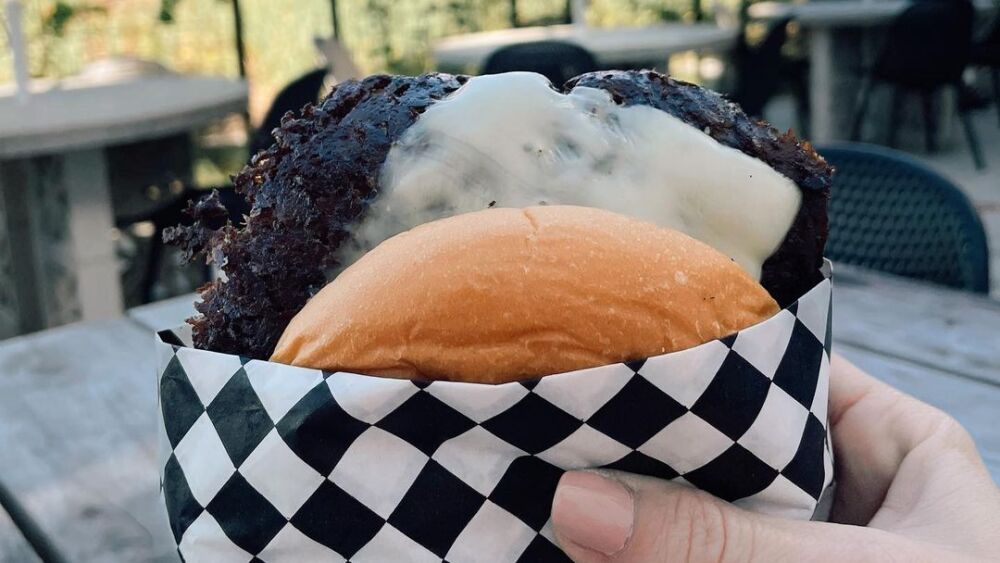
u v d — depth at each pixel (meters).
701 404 0.17
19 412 0.38
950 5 1.50
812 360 0.20
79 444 0.35
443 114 0.20
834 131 1.76
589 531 0.17
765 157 0.21
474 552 0.18
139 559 0.27
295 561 0.18
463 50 1.23
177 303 0.50
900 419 0.25
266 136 0.88
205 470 0.19
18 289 0.94
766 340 0.18
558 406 0.17
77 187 0.82
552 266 0.17
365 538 0.18
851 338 0.41
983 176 1.57
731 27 1.46
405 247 0.18
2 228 0.93
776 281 0.22
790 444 0.19
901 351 0.39
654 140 0.21
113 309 0.86
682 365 0.17
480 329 0.17
